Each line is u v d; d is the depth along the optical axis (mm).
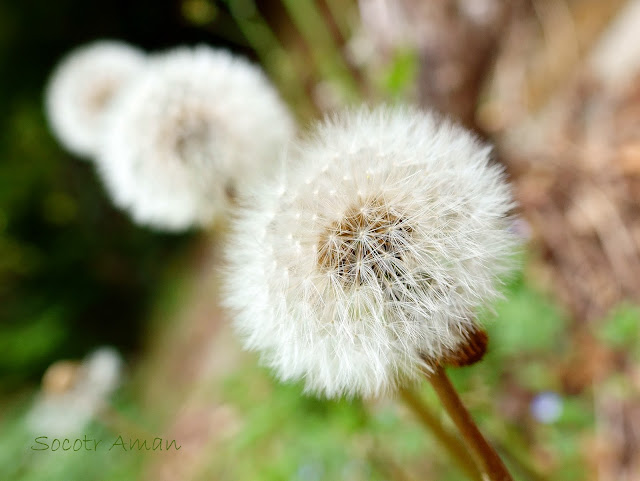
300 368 59
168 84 120
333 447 124
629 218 133
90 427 225
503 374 123
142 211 122
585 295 132
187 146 114
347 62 187
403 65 137
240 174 113
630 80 149
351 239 60
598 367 121
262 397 152
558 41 169
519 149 164
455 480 113
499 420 108
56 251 414
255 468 150
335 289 59
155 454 216
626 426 112
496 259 58
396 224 59
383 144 65
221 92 119
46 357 365
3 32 415
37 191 421
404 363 56
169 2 382
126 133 118
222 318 265
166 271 375
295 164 68
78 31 420
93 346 377
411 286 57
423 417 80
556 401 114
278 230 63
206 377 239
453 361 56
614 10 161
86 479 223
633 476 107
